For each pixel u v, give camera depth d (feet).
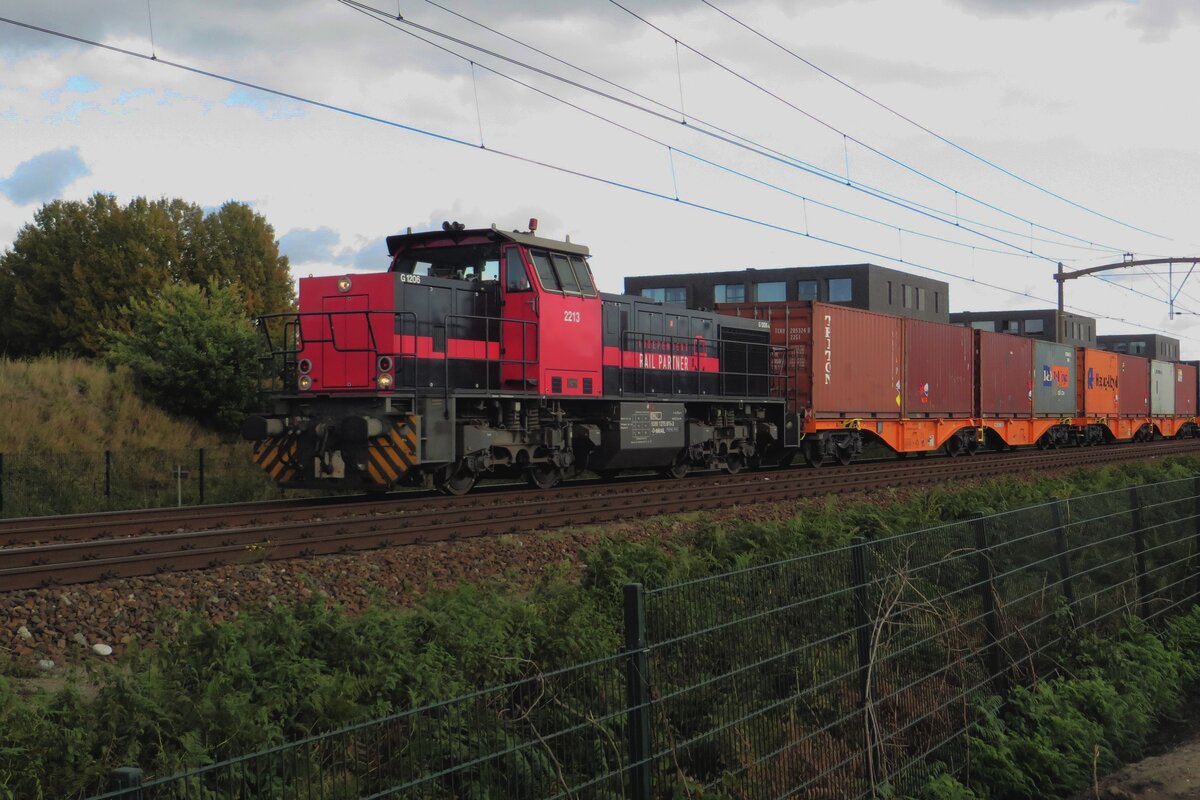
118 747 15.96
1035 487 53.26
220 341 81.97
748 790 16.55
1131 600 31.81
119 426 74.69
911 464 83.87
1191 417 169.07
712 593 16.70
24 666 22.66
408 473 49.73
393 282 47.70
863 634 19.35
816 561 18.80
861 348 82.89
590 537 40.09
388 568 32.96
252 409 81.76
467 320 51.98
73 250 130.72
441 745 13.53
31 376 76.18
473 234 53.67
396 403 47.47
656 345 63.26
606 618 25.68
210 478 65.98
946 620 21.75
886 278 196.24
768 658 16.83
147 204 139.13
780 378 77.51
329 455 48.19
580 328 55.98
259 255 148.97
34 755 15.01
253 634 19.90
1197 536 36.99
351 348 48.57
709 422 69.00
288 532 37.01
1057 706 23.77
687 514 47.21
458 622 22.06
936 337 94.58
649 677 15.38
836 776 18.37
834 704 18.81
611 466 59.62
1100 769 23.09
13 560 30.63
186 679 18.22
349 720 17.60
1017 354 109.60
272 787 12.68
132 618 26.66
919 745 20.72
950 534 23.08
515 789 13.65
